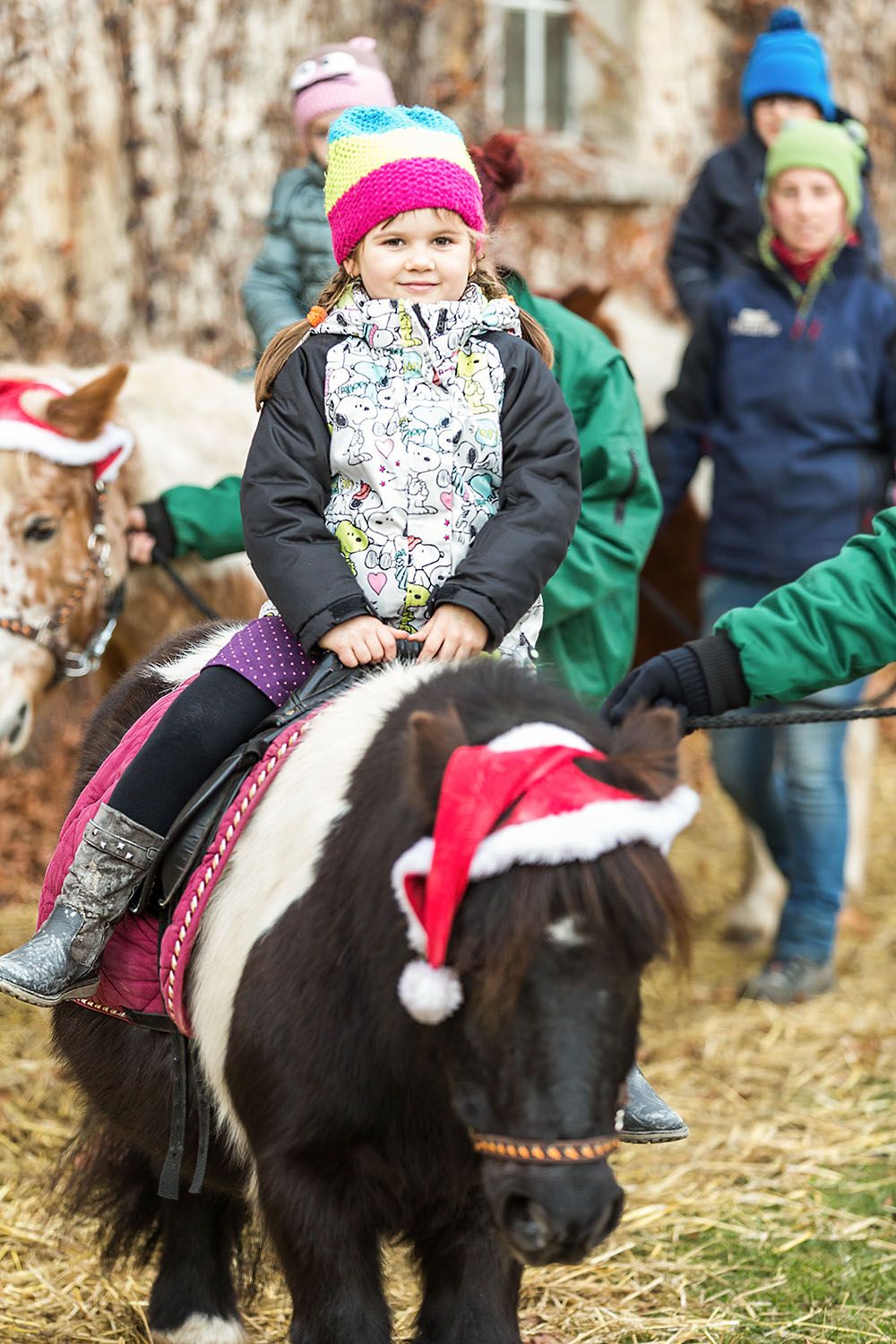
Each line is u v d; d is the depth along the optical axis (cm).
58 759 1052
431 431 401
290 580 392
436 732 318
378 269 411
